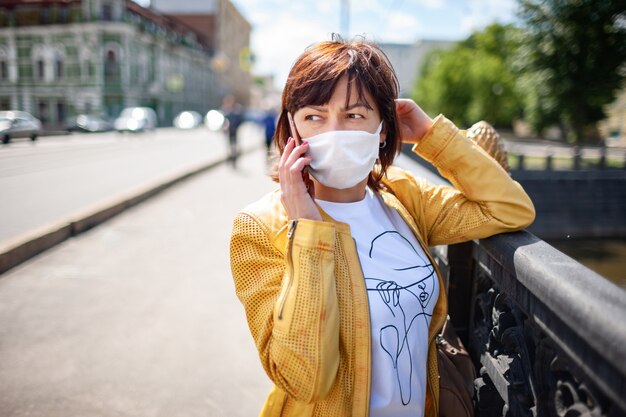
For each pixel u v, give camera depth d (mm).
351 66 1111
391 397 1094
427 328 1205
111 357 2836
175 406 2365
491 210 1358
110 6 37031
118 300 3754
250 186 10438
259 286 1106
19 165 13562
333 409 1084
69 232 5746
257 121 48062
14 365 2719
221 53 66812
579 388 930
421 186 1491
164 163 14953
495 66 35531
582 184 16859
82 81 37406
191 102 55438
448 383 1412
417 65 54906
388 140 1318
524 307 1152
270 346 1048
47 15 36906
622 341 695
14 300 3729
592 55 14398
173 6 64688
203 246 5395
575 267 968
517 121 40812
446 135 1403
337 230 1155
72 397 2414
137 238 5734
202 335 3158
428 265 1247
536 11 14961
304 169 1220
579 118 17172
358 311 1089
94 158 16297
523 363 1211
